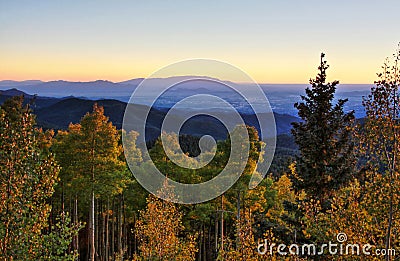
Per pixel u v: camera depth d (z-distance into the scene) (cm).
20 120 1084
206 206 2505
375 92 1090
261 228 1691
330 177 1694
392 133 1068
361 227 1144
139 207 3080
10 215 1026
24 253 1053
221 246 1370
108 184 2345
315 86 1800
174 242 1750
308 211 1343
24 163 1055
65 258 1130
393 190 1060
